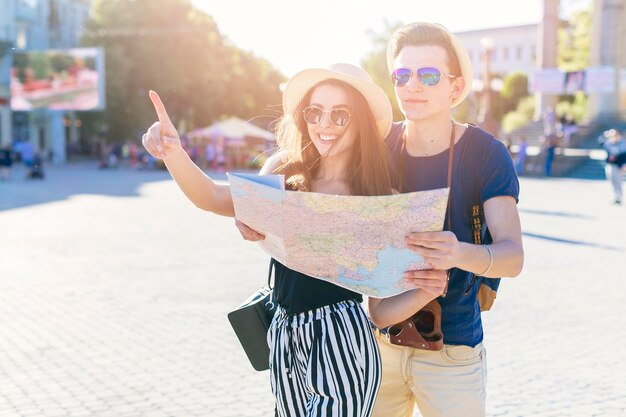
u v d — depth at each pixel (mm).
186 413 4602
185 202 19484
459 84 2588
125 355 5797
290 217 2182
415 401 2809
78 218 15523
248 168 39250
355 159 2562
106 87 47219
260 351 2730
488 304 2701
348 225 2156
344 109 2506
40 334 6395
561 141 36156
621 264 10102
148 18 48281
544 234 13188
